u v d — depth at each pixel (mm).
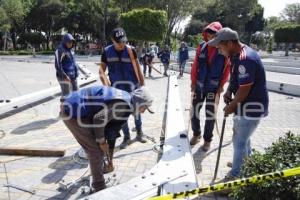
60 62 6629
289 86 11492
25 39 45125
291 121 7418
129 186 3539
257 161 3242
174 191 3453
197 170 4516
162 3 39312
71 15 41188
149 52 16281
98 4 39250
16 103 8102
